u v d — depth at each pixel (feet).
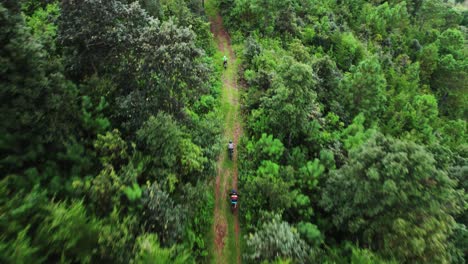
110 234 43.01
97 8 70.59
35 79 50.90
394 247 57.26
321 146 95.50
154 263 44.06
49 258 38.34
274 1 169.78
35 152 52.75
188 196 64.49
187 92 77.36
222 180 88.33
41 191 48.80
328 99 129.70
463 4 492.13
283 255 58.08
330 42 190.49
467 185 85.30
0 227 36.91
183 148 68.44
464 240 69.56
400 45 251.19
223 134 100.78
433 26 299.58
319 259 61.62
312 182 80.23
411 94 186.29
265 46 159.74
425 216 57.21
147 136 63.62
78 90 66.59
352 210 65.36
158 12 129.18
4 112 48.70
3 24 48.24
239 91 128.57
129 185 55.01
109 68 79.36
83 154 58.39
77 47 74.90
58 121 57.36
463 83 228.02
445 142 150.71
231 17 186.50
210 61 138.51
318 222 74.43
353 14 269.44
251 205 76.89
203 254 66.44
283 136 95.40
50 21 85.15
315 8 222.89
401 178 57.88
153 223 53.57
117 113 71.46
